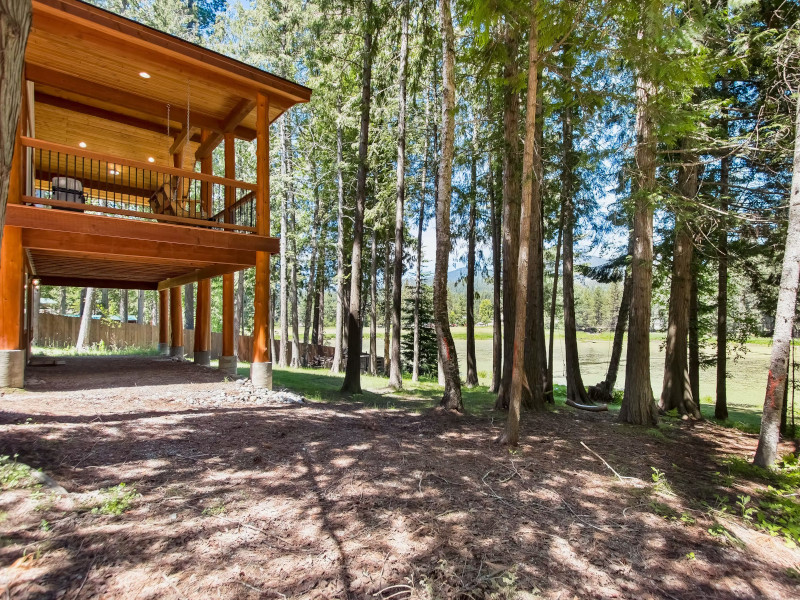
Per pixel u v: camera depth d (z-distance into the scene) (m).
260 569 2.31
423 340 23.05
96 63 6.96
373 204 17.09
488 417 6.88
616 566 2.66
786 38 5.84
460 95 10.64
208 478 3.34
